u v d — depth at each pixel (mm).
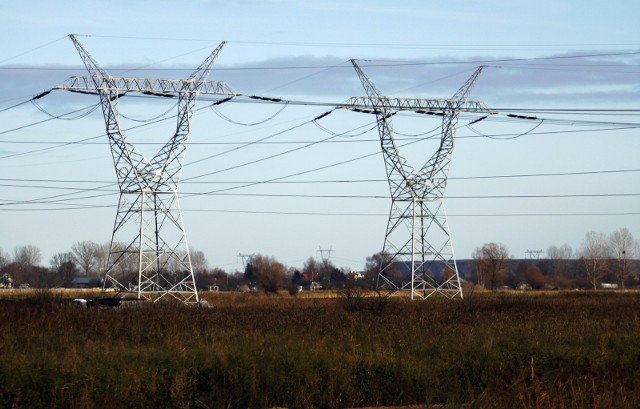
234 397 31344
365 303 69312
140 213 77625
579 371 35625
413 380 33594
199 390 31828
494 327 50594
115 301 74000
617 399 27406
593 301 85688
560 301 85438
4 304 59906
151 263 78125
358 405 32375
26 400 28938
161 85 77062
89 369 30656
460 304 77562
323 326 52750
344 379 32875
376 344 38344
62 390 29312
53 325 50062
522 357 36531
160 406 30047
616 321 57812
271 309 70125
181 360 32938
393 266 176125
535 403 27297
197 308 68688
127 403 29516
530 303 80875
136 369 31391
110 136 76875
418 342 40344
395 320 57625
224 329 50469
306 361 33438
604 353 37438
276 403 31547
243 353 34000
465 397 31641
